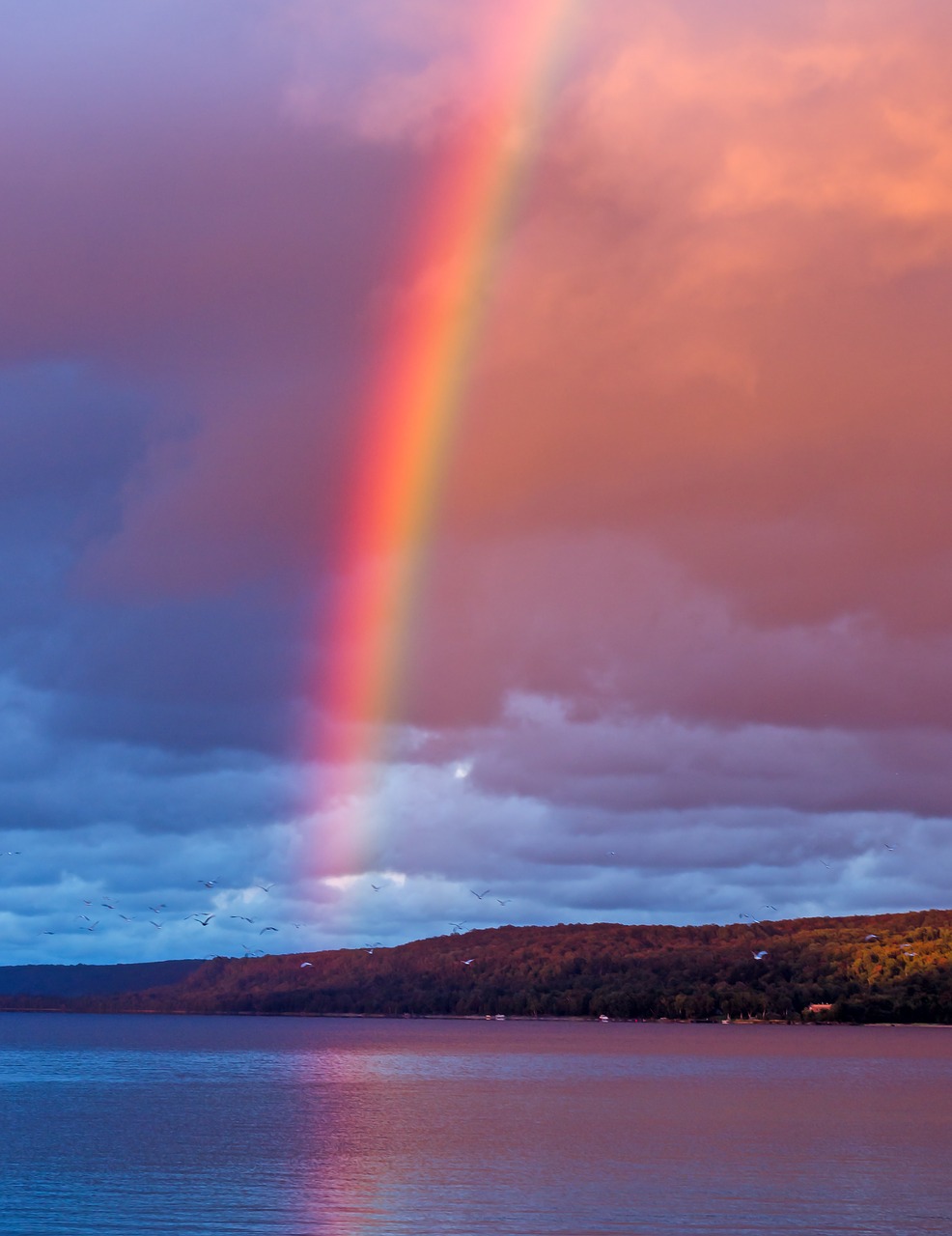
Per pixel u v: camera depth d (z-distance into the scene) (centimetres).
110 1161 8712
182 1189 7525
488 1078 17088
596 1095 14188
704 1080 16662
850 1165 8431
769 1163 8531
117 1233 6238
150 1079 17100
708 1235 6138
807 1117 11644
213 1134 10338
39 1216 6694
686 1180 7750
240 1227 6366
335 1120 11425
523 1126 10900
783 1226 6341
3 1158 8881
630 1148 9306
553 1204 6944
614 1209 6781
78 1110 12581
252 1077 17475
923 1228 6284
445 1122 11219
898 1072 18225
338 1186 7581
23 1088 15462
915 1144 9531
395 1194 7306
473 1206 6900
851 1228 6288
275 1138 10050
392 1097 14000
